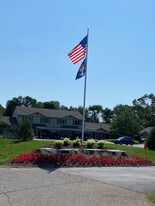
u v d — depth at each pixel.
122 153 21.45
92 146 22.11
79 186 11.58
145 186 12.08
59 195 10.05
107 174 14.98
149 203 9.46
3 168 15.74
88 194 10.32
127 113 77.06
